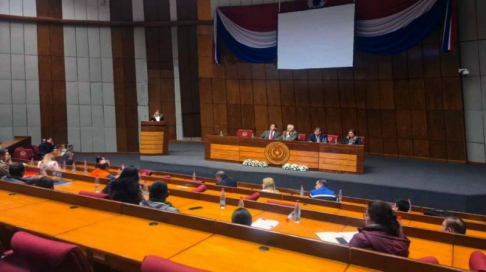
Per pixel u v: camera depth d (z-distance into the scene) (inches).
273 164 408.8
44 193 165.5
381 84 490.3
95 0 597.0
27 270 111.0
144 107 622.2
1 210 146.3
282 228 154.1
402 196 318.7
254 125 584.1
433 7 415.8
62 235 118.4
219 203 199.2
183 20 600.7
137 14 609.0
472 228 202.8
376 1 450.3
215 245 110.6
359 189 337.4
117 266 105.7
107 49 609.3
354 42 455.8
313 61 480.4
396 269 92.7
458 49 430.3
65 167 371.6
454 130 444.5
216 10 559.5
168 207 150.3
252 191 247.0
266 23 523.2
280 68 504.1
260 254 104.1
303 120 549.6
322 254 102.2
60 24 589.3
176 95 621.0
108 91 612.7
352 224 159.2
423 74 458.3
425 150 467.5
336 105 524.7
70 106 599.2
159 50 615.5
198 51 604.7
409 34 435.2
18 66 572.7
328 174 372.2
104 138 613.9
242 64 580.1
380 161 458.0
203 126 615.8
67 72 595.8
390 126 490.0
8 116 571.2
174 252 105.2
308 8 485.4
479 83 426.6
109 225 128.5
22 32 572.4
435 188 313.1
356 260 97.6
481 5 418.0
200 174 411.5
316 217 168.6
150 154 479.2
